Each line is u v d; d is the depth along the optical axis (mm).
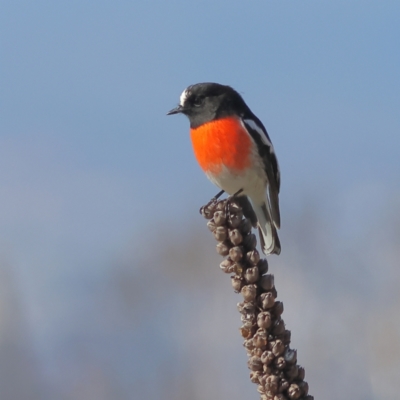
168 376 13500
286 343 7582
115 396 13359
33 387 13320
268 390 7371
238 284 7867
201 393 13148
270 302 7637
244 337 7664
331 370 12180
